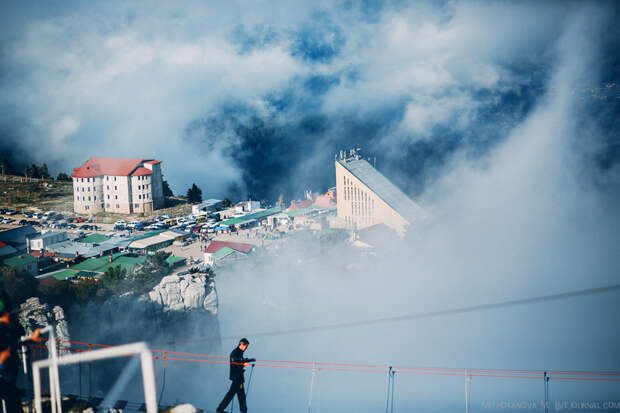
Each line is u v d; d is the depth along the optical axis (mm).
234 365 33438
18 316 102562
